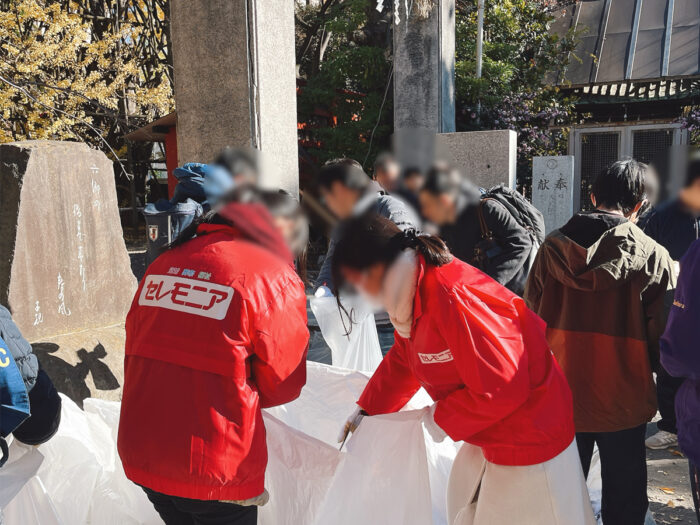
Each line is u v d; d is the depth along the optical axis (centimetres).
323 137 1041
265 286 166
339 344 301
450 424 170
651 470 341
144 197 1602
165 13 1301
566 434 172
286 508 209
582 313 221
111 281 379
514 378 158
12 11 1004
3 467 190
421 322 165
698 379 190
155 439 162
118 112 1245
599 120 1219
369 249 161
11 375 173
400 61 872
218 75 527
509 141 734
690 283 185
